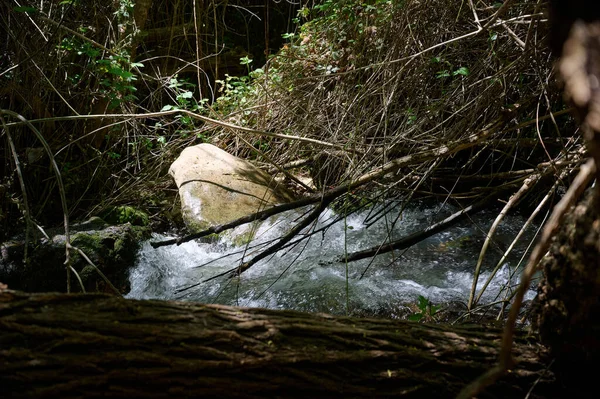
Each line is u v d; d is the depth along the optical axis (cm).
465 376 211
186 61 871
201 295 487
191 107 827
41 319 191
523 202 610
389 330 218
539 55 450
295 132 657
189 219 596
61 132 658
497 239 556
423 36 534
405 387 205
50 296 200
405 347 211
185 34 845
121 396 188
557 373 213
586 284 184
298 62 687
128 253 493
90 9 662
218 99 744
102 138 675
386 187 514
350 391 201
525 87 516
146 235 548
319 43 703
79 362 186
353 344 208
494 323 281
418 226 587
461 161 632
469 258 525
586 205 186
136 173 684
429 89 551
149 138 705
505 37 517
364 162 530
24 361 184
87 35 674
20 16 602
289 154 676
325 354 202
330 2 666
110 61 612
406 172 575
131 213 598
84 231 506
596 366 206
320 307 453
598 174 125
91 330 192
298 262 525
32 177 609
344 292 470
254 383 196
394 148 516
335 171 638
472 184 624
